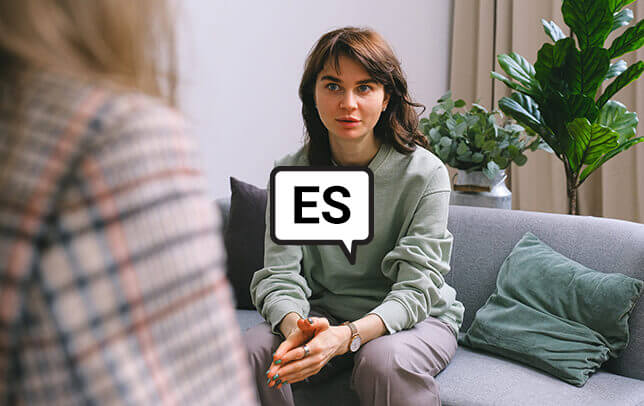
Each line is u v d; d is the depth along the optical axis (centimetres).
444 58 369
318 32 312
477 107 223
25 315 30
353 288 163
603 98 206
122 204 31
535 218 185
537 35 329
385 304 145
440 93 370
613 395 141
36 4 34
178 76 41
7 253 30
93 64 35
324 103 153
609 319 153
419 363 139
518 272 172
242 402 36
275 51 295
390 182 160
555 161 324
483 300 183
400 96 158
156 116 34
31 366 31
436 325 155
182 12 42
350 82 149
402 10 347
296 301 152
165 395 32
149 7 38
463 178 218
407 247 151
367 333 139
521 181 338
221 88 273
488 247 187
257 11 285
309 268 165
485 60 351
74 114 32
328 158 167
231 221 215
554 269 166
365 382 136
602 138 190
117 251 31
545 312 162
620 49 204
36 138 32
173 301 33
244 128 285
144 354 32
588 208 322
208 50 267
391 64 152
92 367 31
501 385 146
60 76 34
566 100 198
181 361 33
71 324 30
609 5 197
